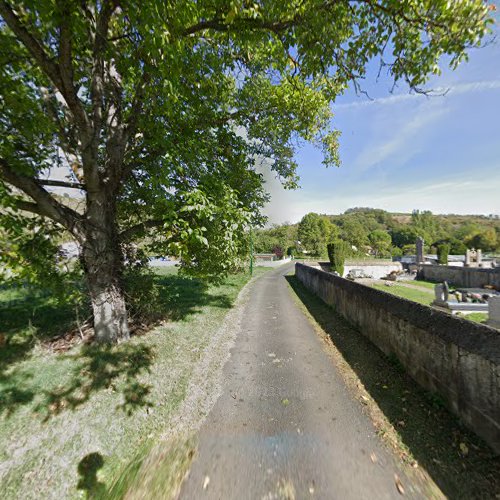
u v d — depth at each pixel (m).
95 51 3.62
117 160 4.88
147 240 6.34
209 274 6.66
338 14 3.27
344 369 4.27
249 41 3.86
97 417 3.04
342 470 2.29
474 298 11.06
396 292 13.91
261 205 7.60
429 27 2.89
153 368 4.25
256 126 7.00
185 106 4.72
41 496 2.13
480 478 2.11
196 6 3.02
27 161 4.12
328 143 8.27
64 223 4.46
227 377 4.10
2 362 4.14
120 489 2.19
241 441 2.70
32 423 2.90
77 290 5.17
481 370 2.47
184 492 2.12
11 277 4.36
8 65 3.77
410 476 2.19
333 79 4.64
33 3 2.47
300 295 11.80
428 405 3.11
